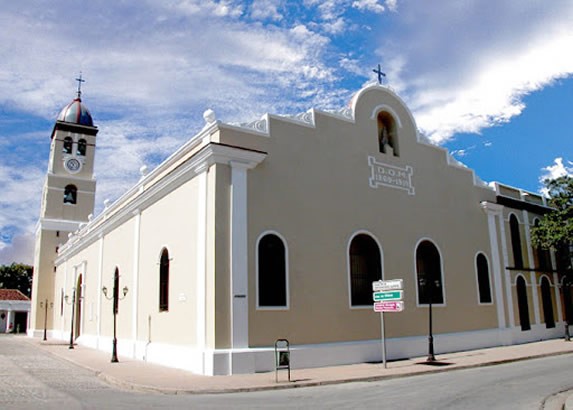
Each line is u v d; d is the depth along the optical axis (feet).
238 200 51.16
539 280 88.74
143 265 67.41
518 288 83.61
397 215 66.80
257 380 42.91
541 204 96.22
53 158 143.74
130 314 70.49
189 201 55.77
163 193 62.69
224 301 48.75
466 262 74.95
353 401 33.17
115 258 80.43
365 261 61.93
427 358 58.95
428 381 42.88
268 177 54.24
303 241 55.72
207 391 38.29
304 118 59.52
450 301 70.49
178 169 56.70
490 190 83.56
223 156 50.98
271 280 52.37
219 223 49.96
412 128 72.59
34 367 58.80
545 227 87.56
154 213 65.51
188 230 55.31
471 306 73.36
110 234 84.84
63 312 122.52
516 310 81.00
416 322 64.85
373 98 68.44
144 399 35.40
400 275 64.85
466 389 37.73
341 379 43.27
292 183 56.24
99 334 85.40
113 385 43.57
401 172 69.00
